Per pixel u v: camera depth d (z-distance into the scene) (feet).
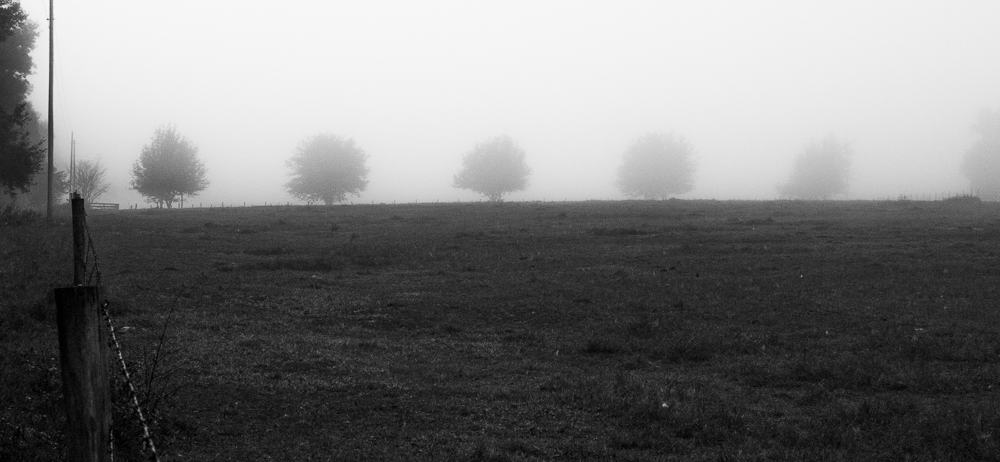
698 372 36.22
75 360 14.12
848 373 34.27
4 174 131.75
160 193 262.06
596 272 67.46
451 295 56.24
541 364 37.63
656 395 30.89
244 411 29.25
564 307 51.65
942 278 60.54
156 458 12.66
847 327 44.88
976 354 37.27
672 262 73.31
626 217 122.72
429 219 125.29
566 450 25.26
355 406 30.19
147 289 54.24
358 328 45.65
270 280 61.72
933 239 87.92
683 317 48.37
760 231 98.43
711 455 24.89
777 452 24.70
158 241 88.22
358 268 70.64
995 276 61.21
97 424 14.29
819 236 92.22
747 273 65.67
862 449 25.13
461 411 29.63
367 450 25.35
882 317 46.98
